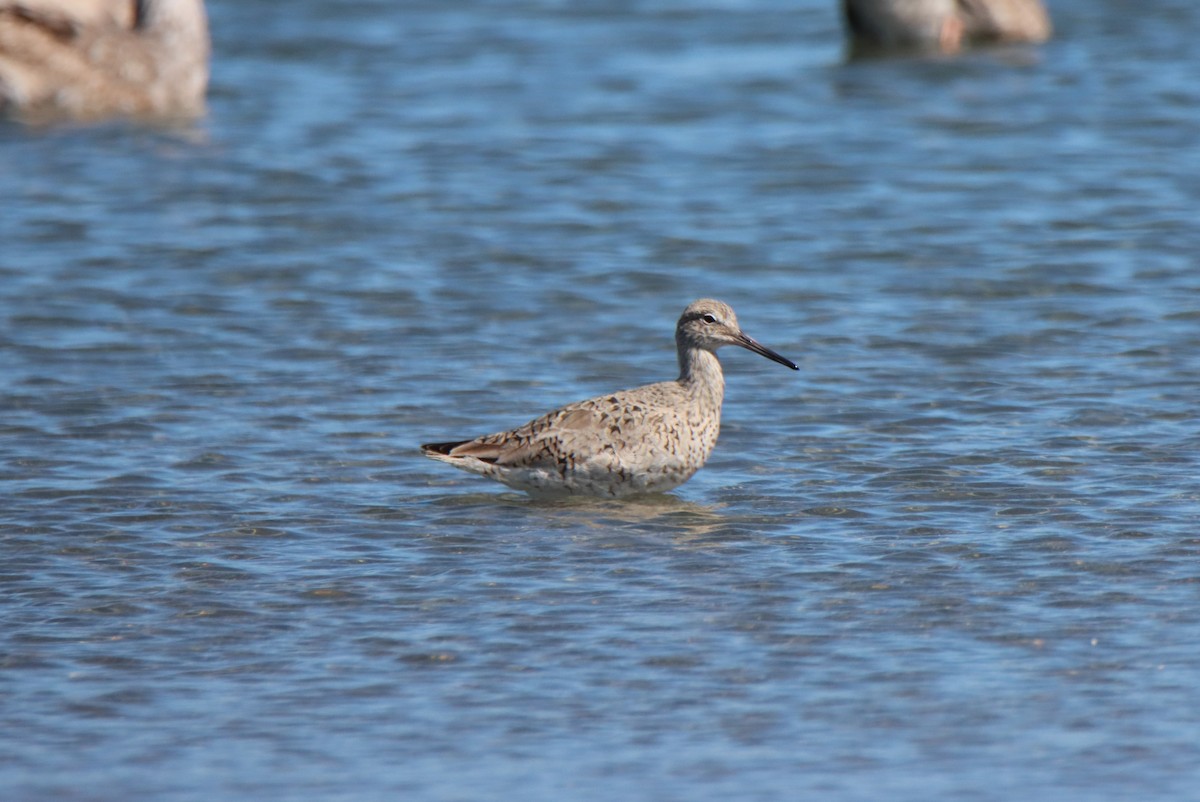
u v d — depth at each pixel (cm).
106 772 975
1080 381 1706
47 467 1496
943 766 977
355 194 2500
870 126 2873
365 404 1673
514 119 2964
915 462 1495
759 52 3519
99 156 2681
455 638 1153
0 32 2877
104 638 1157
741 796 944
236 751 1001
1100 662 1103
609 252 2219
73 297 2027
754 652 1127
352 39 3656
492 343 1867
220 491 1444
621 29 3772
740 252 2209
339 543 1330
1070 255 2158
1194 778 959
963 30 3522
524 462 1409
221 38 3656
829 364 1788
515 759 989
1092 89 3092
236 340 1875
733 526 1357
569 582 1245
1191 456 1488
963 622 1167
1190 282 2038
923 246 2216
